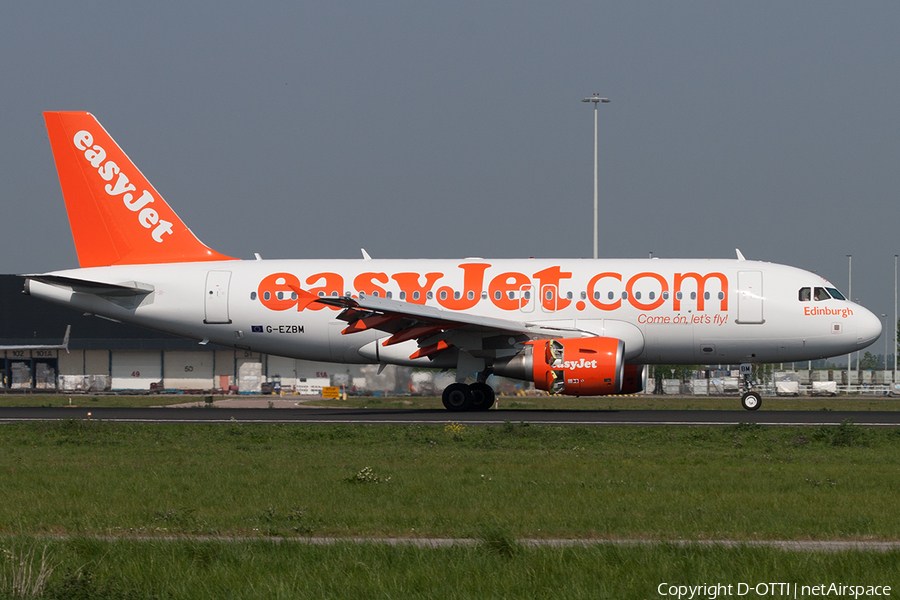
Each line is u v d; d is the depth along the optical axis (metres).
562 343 121.38
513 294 130.25
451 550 42.56
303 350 138.00
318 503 56.66
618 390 120.75
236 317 137.00
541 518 51.28
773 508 54.31
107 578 39.41
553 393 122.75
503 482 64.19
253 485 63.91
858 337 126.00
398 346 133.38
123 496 60.03
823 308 126.31
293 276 136.62
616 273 129.75
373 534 47.31
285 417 125.56
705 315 127.25
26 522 51.16
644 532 47.44
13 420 124.06
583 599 36.41
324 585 37.81
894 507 54.50
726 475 67.56
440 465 73.88
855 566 40.09
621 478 66.25
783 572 39.50
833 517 51.47
